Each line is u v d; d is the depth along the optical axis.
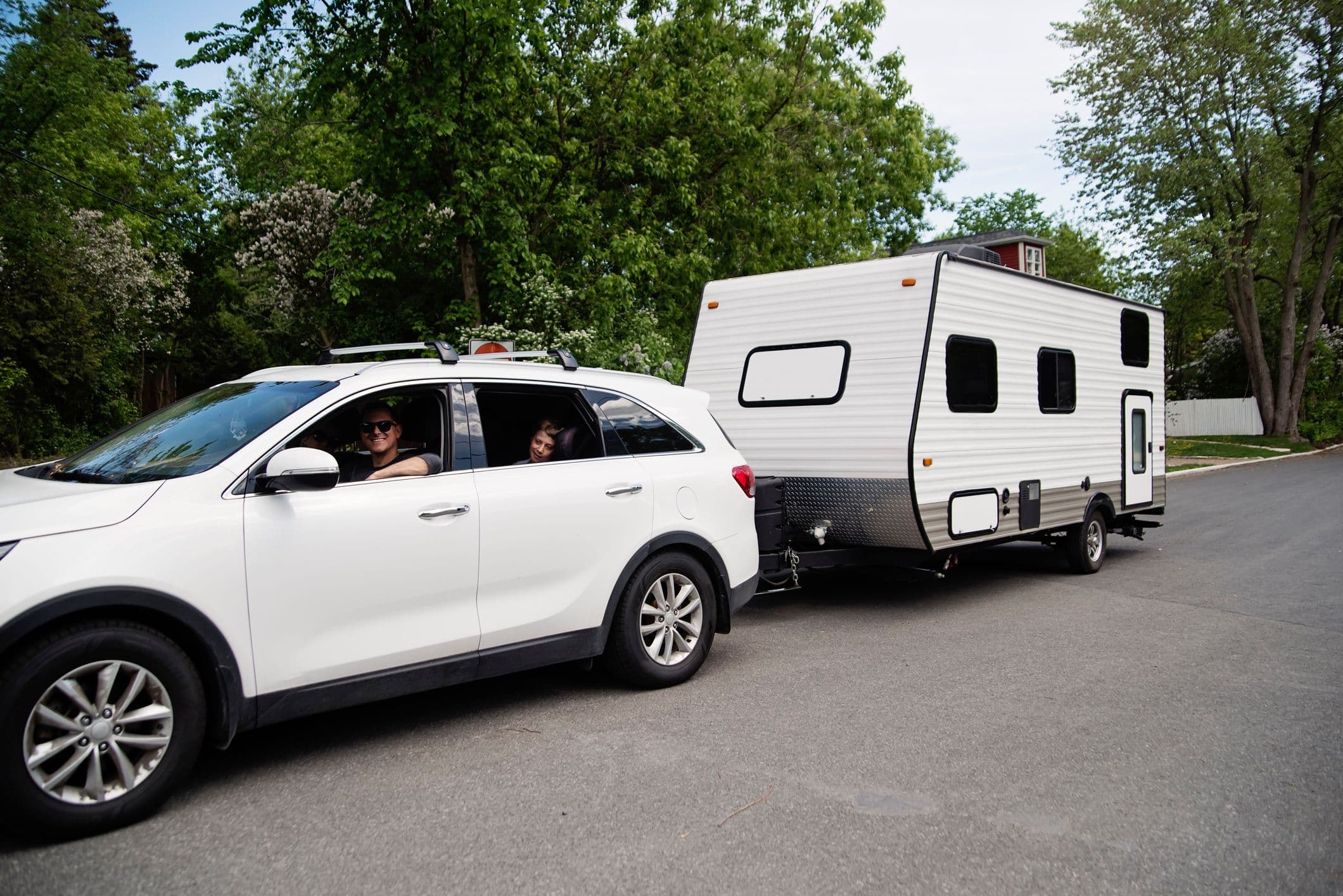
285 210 21.30
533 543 4.77
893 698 5.28
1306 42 31.23
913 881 3.18
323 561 4.04
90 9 21.84
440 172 16.58
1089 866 3.29
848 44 21.72
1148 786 4.02
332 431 4.66
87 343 20.19
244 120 19.97
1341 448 33.78
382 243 16.44
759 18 21.67
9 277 19.02
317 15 16.27
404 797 3.86
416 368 4.71
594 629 5.07
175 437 4.30
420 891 3.08
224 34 16.33
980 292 7.75
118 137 26.23
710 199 20.70
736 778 4.09
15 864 3.25
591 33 18.80
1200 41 30.61
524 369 5.14
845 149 22.78
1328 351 38.78
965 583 9.15
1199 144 32.06
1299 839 3.52
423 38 15.98
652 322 18.30
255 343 33.91
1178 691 5.44
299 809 3.73
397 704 5.17
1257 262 34.16
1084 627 7.13
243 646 3.82
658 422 5.64
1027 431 8.45
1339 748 4.49
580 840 3.47
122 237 22.12
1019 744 4.53
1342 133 31.61
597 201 18.73
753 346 8.14
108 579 3.43
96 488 3.77
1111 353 9.98
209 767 4.21
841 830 3.56
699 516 5.57
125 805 3.49
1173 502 16.94
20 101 20.12
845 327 7.55
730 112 19.12
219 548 3.75
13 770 3.24
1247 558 10.39
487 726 4.79
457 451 4.66
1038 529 8.64
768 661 6.11
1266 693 5.40
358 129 17.12
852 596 8.42
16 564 3.30
